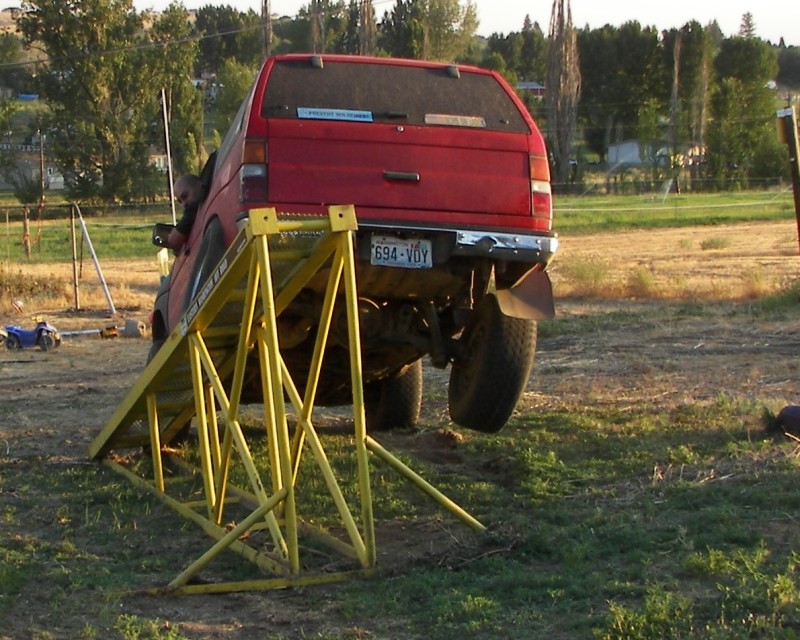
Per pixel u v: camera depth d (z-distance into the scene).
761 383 11.84
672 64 89.25
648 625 5.05
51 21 63.97
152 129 66.31
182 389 8.27
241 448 6.65
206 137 83.38
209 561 6.15
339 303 7.74
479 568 6.08
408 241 7.43
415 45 80.56
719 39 95.88
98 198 64.50
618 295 21.98
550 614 5.38
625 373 12.80
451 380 8.78
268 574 6.12
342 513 6.32
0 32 144.50
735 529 6.46
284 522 6.80
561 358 14.04
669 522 6.77
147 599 5.79
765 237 39.28
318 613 5.55
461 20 82.19
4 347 17.25
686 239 39.22
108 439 8.88
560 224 46.81
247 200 7.27
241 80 81.94
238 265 6.34
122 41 64.56
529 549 6.31
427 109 7.62
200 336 7.12
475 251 7.43
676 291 21.91
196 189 8.66
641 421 9.84
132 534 7.09
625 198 61.94
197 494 8.07
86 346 17.36
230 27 129.38
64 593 5.89
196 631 5.32
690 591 5.55
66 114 64.31
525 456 8.55
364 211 7.35
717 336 15.65
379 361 8.81
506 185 7.59
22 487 8.32
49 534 7.12
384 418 10.18
